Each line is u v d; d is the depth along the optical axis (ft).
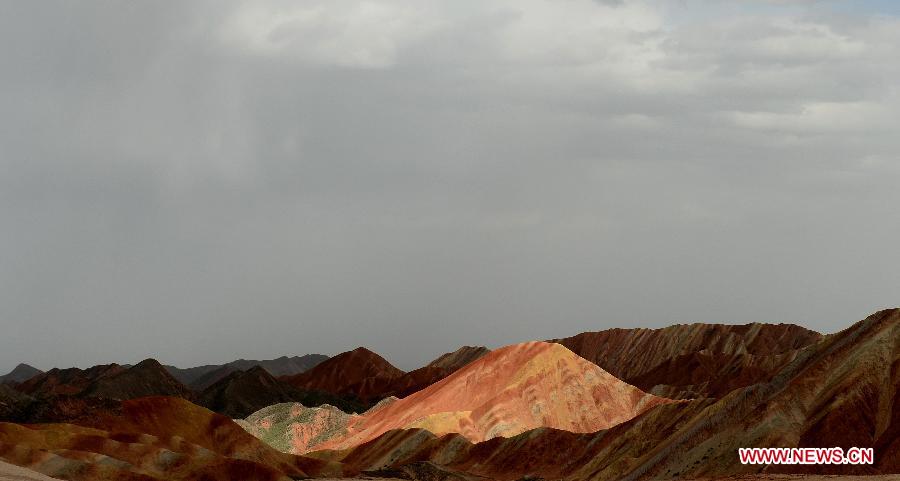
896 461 333.21
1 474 332.60
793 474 342.85
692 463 375.66
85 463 413.39
